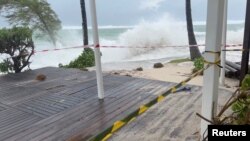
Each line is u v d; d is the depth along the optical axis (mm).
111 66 9672
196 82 5227
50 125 3244
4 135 3012
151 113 3436
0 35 6398
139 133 2898
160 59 12055
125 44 19438
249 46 4297
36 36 16156
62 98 4281
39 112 3697
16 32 6621
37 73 6328
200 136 2623
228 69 5348
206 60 2340
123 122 1635
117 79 5402
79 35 23312
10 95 4586
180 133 2852
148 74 6699
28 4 15406
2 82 5539
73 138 2770
